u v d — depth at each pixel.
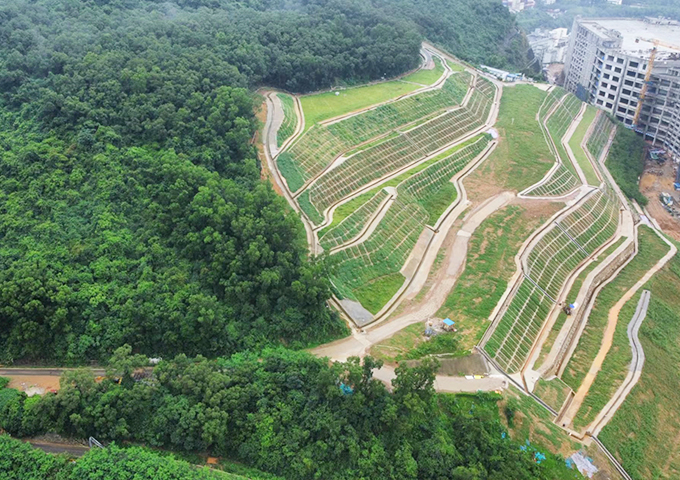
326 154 147.50
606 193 163.25
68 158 117.25
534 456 88.19
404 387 84.19
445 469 80.94
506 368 104.50
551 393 103.06
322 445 79.94
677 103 198.62
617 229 154.12
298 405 84.06
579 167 173.12
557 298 127.19
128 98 129.38
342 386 86.81
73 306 92.81
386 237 129.62
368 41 196.00
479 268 126.06
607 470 90.31
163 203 111.00
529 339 114.06
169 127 127.31
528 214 144.50
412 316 112.31
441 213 144.88
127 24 162.12
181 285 97.81
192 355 93.62
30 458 73.69
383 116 168.88
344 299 112.81
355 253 122.75
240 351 95.00
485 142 175.50
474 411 91.94
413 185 149.25
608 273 139.00
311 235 123.81
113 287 96.19
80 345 90.12
